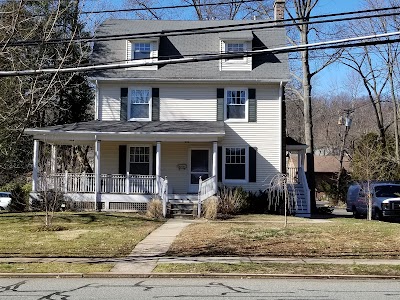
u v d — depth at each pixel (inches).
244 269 469.1
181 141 975.0
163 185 917.8
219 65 1062.4
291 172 1289.4
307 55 1208.2
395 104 1573.6
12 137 1028.5
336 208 1669.5
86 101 1316.4
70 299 355.6
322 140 2898.6
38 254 544.7
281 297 365.7
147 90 1061.8
